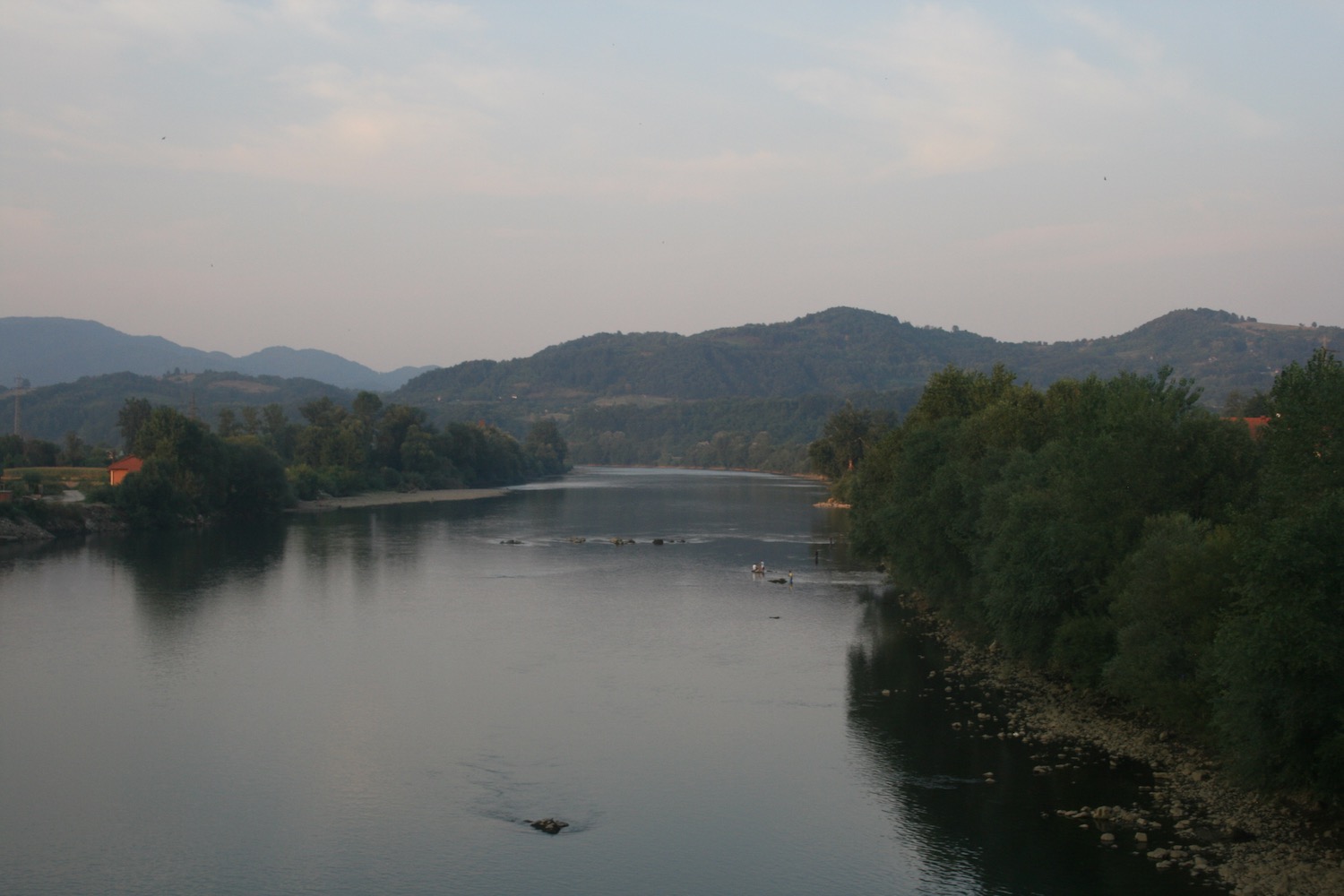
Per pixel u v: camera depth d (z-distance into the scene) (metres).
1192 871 38.09
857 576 113.12
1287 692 37.38
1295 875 36.97
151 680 66.44
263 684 65.75
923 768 49.84
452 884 38.84
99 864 40.66
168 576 109.44
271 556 126.81
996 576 60.34
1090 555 56.56
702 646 76.88
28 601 93.81
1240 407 168.12
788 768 50.34
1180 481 56.97
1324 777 37.75
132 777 49.53
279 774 49.97
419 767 50.88
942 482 78.50
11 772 50.16
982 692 63.28
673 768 50.56
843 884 38.59
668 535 157.00
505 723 57.75
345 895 38.09
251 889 38.62
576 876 39.44
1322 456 41.88
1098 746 52.03
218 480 174.62
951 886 38.19
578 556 129.62
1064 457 64.50
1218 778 46.38
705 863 40.41
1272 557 37.03
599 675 68.19
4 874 39.75
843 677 67.38
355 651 74.69
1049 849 40.41
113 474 180.75
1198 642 46.16
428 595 99.19
